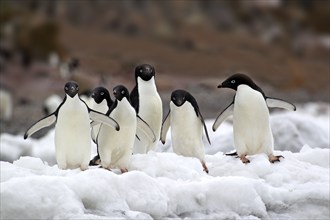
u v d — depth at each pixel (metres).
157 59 127.69
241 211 20.50
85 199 19.34
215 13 159.12
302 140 32.38
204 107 79.94
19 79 90.06
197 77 115.50
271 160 23.17
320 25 161.00
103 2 156.12
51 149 40.09
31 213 18.69
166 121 24.20
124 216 19.12
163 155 22.95
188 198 20.39
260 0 166.00
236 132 23.34
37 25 103.69
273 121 33.22
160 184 20.45
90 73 103.00
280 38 151.75
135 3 158.00
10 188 18.81
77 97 22.06
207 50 137.75
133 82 98.94
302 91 105.12
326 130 35.19
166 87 97.69
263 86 109.31
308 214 21.08
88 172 20.02
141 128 23.34
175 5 159.62
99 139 22.48
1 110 67.00
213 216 20.20
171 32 147.50
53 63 97.75
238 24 156.62
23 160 21.66
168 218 19.95
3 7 109.31
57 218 18.56
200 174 22.44
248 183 20.81
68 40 132.62
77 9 151.88
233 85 23.34
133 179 20.06
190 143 23.52
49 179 19.17
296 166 22.95
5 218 18.69
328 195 21.23
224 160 23.41
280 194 21.31
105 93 25.75
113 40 138.00
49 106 65.12
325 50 146.00
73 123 21.97
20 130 62.16
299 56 141.62
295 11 164.75
